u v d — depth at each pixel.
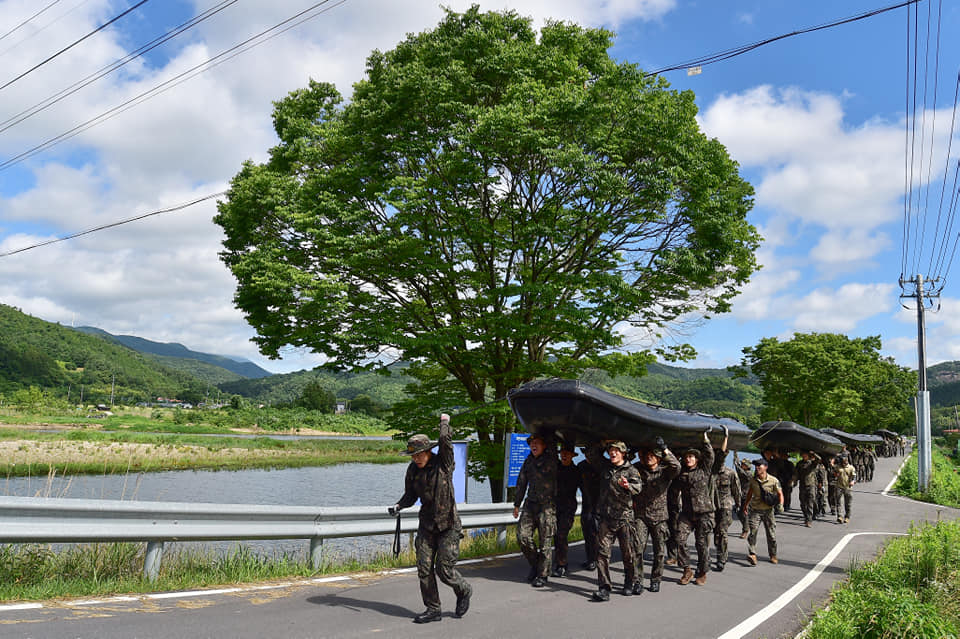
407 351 15.37
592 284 14.27
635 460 9.29
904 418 84.19
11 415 93.25
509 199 14.19
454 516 5.99
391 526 8.93
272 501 25.19
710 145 14.73
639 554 7.68
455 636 5.39
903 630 5.53
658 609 6.89
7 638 4.41
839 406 47.62
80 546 7.27
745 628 6.25
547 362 16.05
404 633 5.37
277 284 13.12
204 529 6.75
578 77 15.20
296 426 100.75
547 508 7.88
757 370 47.12
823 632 5.75
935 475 29.14
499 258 15.78
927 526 9.20
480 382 16.64
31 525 5.46
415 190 13.52
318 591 6.80
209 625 5.18
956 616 6.50
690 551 11.30
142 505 6.22
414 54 15.70
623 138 14.04
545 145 13.06
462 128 13.42
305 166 15.80
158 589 6.36
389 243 13.57
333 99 16.69
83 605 5.50
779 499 10.09
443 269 14.32
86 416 100.25
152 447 48.75
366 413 122.44
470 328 14.79
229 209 15.37
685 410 10.78
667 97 15.06
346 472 40.66
